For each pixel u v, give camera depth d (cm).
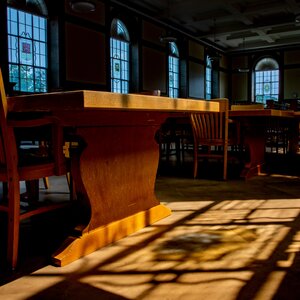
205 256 165
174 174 431
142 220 210
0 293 133
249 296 127
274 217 231
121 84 1135
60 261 156
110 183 188
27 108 154
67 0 892
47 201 283
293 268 151
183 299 126
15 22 796
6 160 157
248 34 1462
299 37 1499
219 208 257
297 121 593
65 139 289
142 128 212
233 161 570
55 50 878
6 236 198
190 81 1445
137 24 1138
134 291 133
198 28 1380
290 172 446
